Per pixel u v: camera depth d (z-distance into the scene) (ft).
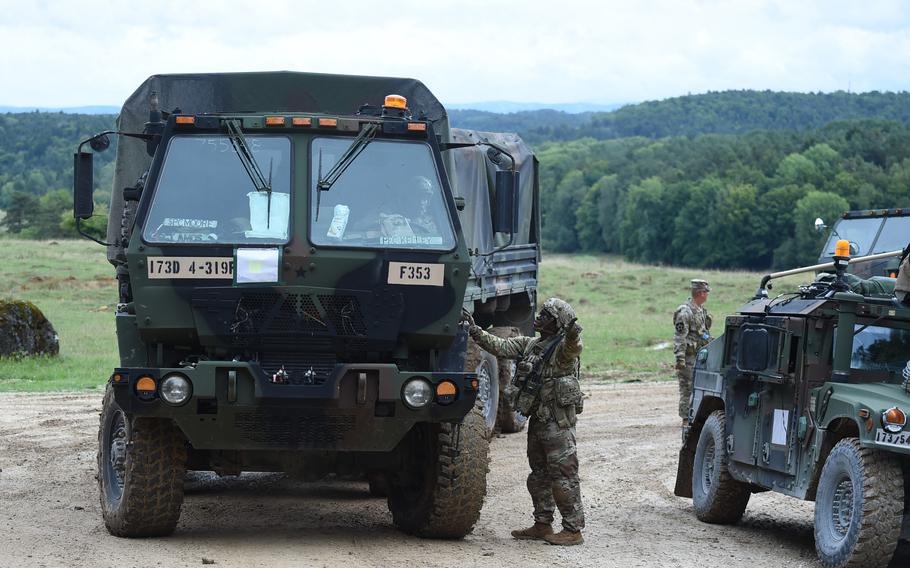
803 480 38.91
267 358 35.55
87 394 81.92
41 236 491.72
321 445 35.32
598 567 35.45
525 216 71.36
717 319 165.68
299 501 46.83
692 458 48.60
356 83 46.01
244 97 45.47
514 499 48.19
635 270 288.51
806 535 43.42
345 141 37.11
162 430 36.11
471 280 58.49
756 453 41.93
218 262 35.12
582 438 67.41
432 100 46.73
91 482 49.52
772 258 583.58
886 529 34.06
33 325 102.63
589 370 108.17
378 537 38.93
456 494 37.22
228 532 39.29
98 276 204.23
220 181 36.24
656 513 46.70
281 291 35.12
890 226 73.61
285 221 35.73
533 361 39.14
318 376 35.29
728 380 44.50
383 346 35.73
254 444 35.14
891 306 38.96
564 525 39.17
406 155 37.37
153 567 32.45
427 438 38.14
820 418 37.93
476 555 36.14
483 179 61.67
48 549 34.78
